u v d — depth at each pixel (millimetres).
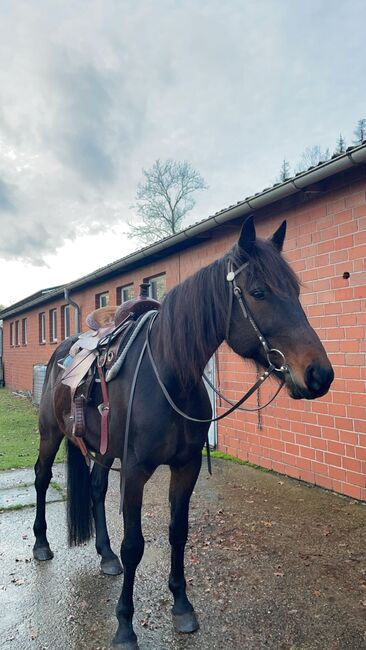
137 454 2268
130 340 2584
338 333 4523
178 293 2311
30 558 3344
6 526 4012
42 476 3453
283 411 5289
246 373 5977
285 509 4168
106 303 11102
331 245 4590
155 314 2648
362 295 4262
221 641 2307
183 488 2475
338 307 4516
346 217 4410
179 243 6918
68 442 3242
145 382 2307
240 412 6102
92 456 2898
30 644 2334
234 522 3906
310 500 4383
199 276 2254
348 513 4008
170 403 2193
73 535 3223
